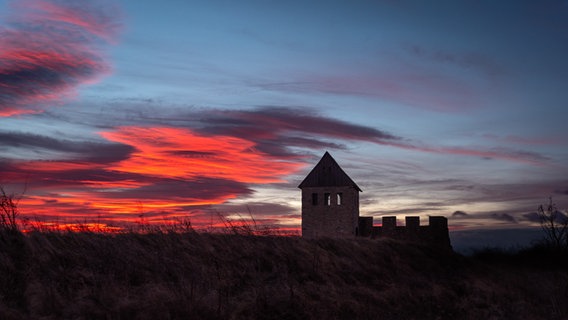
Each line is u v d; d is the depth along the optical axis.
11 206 15.49
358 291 19.89
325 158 55.91
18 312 12.08
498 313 20.61
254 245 21.25
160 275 16.28
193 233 20.08
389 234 52.16
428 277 25.53
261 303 15.92
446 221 51.25
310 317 16.00
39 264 14.41
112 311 13.25
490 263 35.69
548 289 26.84
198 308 14.37
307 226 55.12
